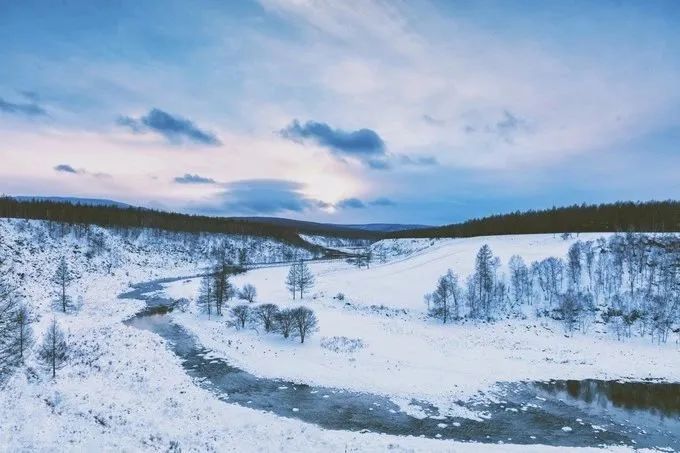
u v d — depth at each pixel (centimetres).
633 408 3831
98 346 4869
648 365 4978
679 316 6284
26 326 4419
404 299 8188
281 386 4122
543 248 10319
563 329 6394
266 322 5959
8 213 12662
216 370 4484
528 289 7650
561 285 7719
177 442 2555
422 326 6712
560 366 4912
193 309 7456
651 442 3188
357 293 8725
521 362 5022
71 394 3334
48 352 3884
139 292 9306
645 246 8400
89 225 13500
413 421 3472
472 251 11194
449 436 3222
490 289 7694
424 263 10900
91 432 2541
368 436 3061
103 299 8288
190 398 3641
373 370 4597
